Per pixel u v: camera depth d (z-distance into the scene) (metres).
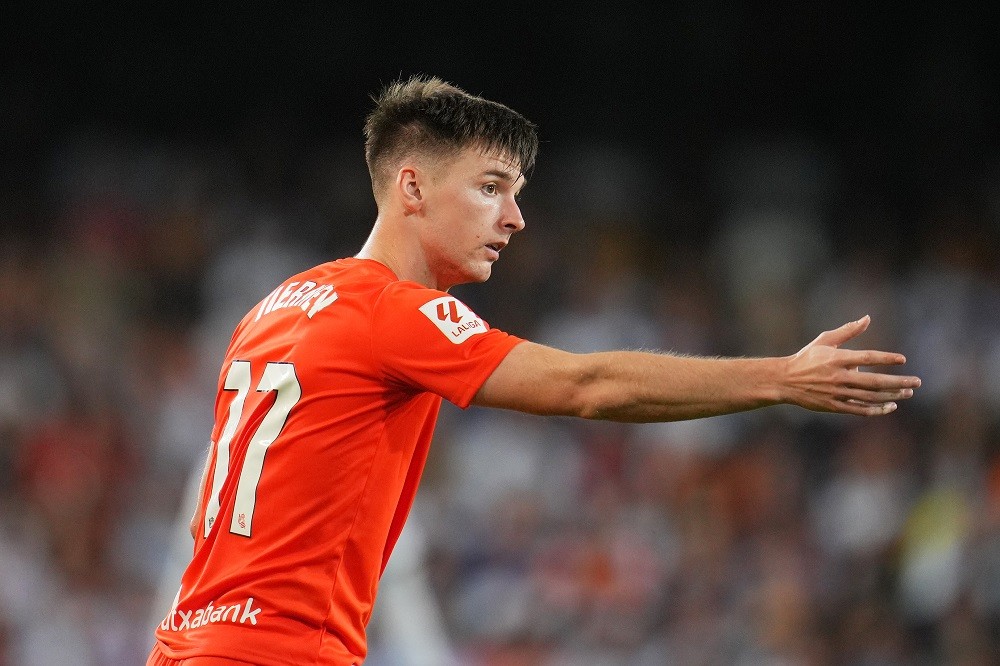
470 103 11.26
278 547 10.38
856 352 9.50
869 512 32.94
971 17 52.72
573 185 50.06
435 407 11.33
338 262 11.40
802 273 46.56
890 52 53.06
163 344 41.22
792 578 30.11
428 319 10.30
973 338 41.12
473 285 44.09
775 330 43.00
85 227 45.47
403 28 52.78
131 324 42.03
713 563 31.84
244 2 52.03
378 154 11.52
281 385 10.56
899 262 46.97
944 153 51.38
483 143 11.19
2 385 36.00
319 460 10.39
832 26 53.31
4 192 46.72
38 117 49.91
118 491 34.50
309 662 10.34
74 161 48.66
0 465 34.09
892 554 31.97
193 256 45.16
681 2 53.41
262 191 48.47
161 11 51.69
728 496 34.19
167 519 34.03
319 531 10.43
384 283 10.74
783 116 53.28
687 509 33.59
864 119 52.97
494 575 30.45
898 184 51.09
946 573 29.77
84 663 29.25
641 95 53.19
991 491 32.41
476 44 52.91
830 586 31.08
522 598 29.98
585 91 52.97
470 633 29.72
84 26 50.97
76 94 50.75
